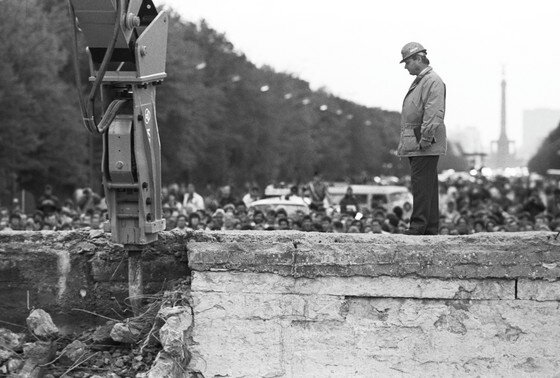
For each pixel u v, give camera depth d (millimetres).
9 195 61844
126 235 11898
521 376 11469
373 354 11586
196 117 90062
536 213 39312
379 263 11562
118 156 11664
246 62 116188
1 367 11734
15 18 59812
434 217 13867
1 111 58938
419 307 11570
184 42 93438
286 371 11641
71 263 12602
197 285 11750
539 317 11477
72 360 11867
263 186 113438
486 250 11570
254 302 11688
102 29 11305
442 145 13539
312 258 11641
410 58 13570
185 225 25312
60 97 63812
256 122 110562
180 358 11344
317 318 11625
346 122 182375
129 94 11781
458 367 11531
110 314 12562
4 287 12633
